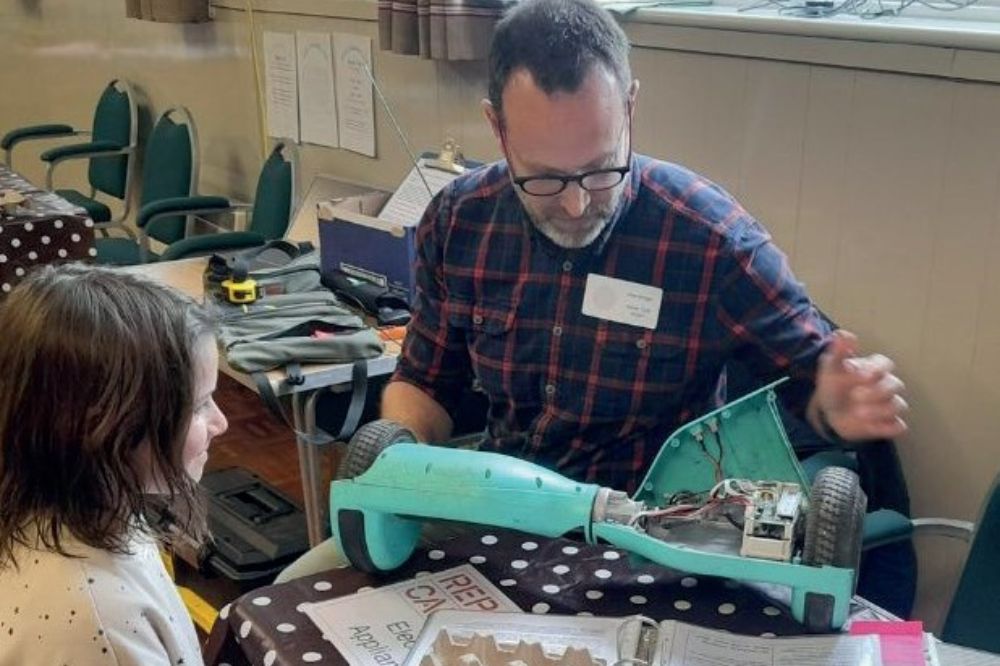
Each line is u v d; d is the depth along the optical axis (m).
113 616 1.09
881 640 1.17
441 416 1.79
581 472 1.65
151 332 1.10
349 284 2.51
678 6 2.25
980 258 1.81
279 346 2.17
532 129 1.44
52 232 2.79
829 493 1.21
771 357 1.59
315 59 3.22
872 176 1.92
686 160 2.22
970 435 1.89
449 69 2.77
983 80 1.73
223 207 3.57
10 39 5.20
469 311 1.71
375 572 1.34
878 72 1.87
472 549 1.40
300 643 1.21
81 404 1.07
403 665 1.15
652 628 1.19
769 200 2.09
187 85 3.97
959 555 1.94
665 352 1.60
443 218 1.72
